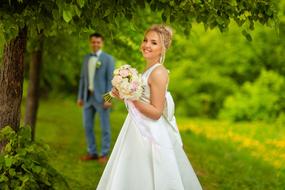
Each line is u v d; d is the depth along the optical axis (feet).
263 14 17.16
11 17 15.47
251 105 63.62
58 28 16.67
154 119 15.66
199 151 35.01
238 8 17.01
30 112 31.24
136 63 29.17
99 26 16.74
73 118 56.03
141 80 15.34
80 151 32.30
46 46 29.22
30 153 17.37
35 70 31.17
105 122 28.50
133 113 15.71
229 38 65.72
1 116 18.04
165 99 15.93
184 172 16.34
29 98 31.22
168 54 32.07
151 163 15.66
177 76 73.92
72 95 76.38
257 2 16.79
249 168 28.53
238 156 32.91
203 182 24.85
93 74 28.45
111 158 16.25
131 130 15.84
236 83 72.69
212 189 23.59
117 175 15.67
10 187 16.83
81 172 25.67
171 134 16.20
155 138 15.51
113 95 16.03
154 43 15.81
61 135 40.40
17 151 17.01
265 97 63.16
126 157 15.76
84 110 28.96
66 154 30.63
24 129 17.58
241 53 66.85
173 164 15.65
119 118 58.49
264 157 32.94
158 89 15.55
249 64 68.08
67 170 25.95
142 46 15.98
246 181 25.44
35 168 16.93
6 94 18.01
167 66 32.99
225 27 17.70
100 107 28.40
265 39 63.62
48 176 17.72
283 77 64.23
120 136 16.19
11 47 17.88
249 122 62.49
